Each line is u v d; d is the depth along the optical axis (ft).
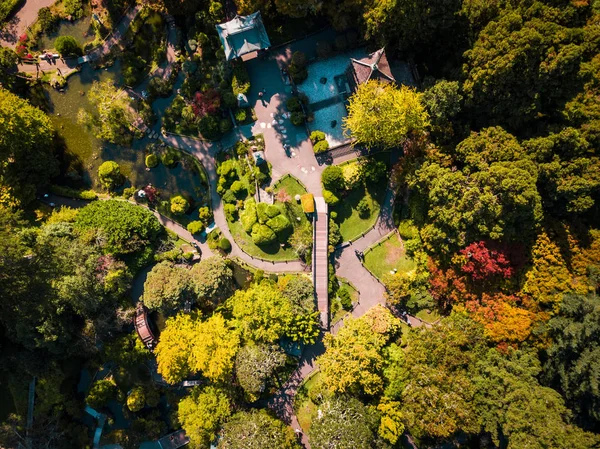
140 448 195.00
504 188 147.43
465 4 155.43
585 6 151.02
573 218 165.27
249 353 178.29
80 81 199.82
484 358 164.55
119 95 197.77
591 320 145.18
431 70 185.16
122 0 196.75
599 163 153.58
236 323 184.96
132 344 191.31
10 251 155.63
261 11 188.34
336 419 169.07
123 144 199.00
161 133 197.98
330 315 192.65
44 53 199.21
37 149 188.55
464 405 157.48
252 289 184.55
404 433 185.88
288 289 184.14
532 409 148.46
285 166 195.31
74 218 190.80
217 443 183.01
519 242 163.43
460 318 168.86
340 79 192.65
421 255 181.88
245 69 192.44
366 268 193.06
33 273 162.50
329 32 193.16
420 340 170.60
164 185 198.80
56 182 199.00
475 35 160.45
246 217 192.65
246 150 194.59
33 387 192.24
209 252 196.65
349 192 192.44
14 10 198.70
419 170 168.66
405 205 189.57
